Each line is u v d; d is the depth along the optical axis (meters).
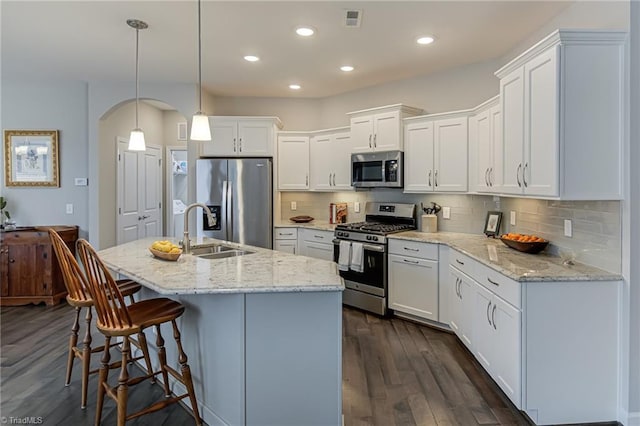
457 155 3.93
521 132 2.72
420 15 3.00
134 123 5.85
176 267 2.48
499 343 2.59
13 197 4.98
